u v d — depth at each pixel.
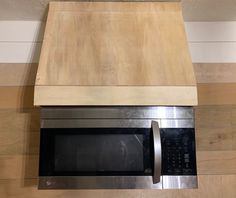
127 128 0.96
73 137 0.96
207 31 1.30
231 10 1.19
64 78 0.94
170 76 0.95
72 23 1.04
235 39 1.30
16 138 1.22
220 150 1.23
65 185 0.93
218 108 1.26
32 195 1.18
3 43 1.28
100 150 0.96
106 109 0.96
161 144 0.94
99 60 0.98
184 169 0.93
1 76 1.26
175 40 1.02
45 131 0.95
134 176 0.94
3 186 1.19
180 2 1.10
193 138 0.95
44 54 0.98
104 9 1.08
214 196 1.20
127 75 0.95
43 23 1.30
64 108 0.96
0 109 1.24
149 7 1.09
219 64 1.29
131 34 1.03
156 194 1.19
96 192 1.18
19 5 1.13
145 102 0.93
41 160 0.94
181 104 0.93
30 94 1.26
